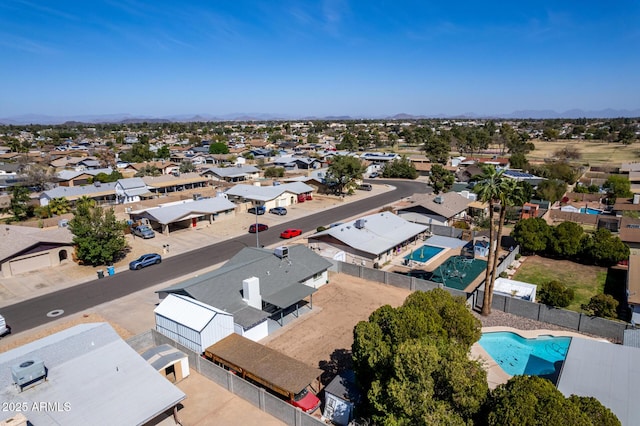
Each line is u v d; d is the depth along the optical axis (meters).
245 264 37.09
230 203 70.88
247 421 22.44
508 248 52.94
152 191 89.50
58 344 23.91
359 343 22.23
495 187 32.50
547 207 71.31
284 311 35.66
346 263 44.50
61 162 127.25
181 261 48.88
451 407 17.27
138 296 39.09
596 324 31.52
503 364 28.80
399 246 52.19
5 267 43.91
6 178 98.56
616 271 44.84
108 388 21.47
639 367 22.72
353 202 84.62
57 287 41.47
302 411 21.41
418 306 25.38
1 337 31.81
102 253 45.62
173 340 28.64
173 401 20.81
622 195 78.19
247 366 24.97
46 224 62.72
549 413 15.21
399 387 17.50
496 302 36.16
